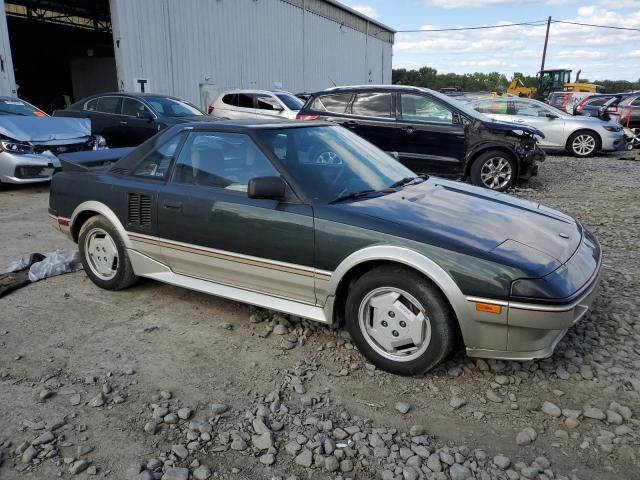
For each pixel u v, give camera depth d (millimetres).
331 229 3256
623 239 6168
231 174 3783
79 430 2754
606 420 2805
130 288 4637
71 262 5062
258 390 3109
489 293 2844
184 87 18500
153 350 3570
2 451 2598
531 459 2535
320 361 3430
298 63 26266
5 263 5340
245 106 15039
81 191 4531
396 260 3041
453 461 2512
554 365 3338
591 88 35844
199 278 4016
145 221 4129
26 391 3094
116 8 15492
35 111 10852
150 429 2740
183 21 18141
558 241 3297
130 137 11148
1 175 8586
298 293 3496
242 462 2529
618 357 3438
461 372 3264
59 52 29984
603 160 13883
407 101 9148
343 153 4070
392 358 3217
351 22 32156
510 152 8812
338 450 2588
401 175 4215
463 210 3551
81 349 3582
